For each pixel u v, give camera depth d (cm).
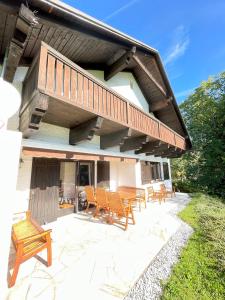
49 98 319
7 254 248
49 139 478
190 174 1750
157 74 898
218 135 1594
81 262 344
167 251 409
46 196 555
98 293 265
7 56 330
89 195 652
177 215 702
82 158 563
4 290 241
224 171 1446
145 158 1012
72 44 471
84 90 394
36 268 320
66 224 548
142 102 1036
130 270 322
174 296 264
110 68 654
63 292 264
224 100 1575
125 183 902
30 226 367
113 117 473
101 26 399
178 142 1066
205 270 336
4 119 263
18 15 271
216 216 661
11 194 260
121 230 512
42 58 304
